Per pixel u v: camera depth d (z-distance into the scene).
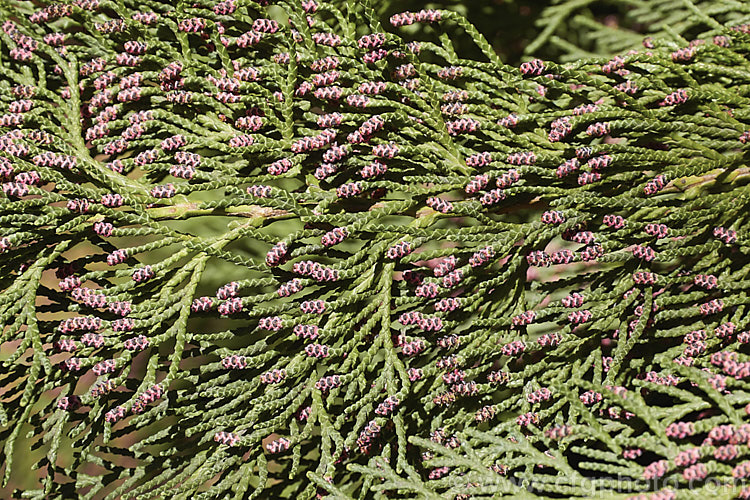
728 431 0.40
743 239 0.43
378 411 0.43
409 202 0.43
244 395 0.43
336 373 0.43
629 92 0.43
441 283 0.43
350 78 0.43
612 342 0.44
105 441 0.42
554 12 0.51
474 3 0.51
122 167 0.43
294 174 0.43
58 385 0.43
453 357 0.43
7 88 0.44
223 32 0.43
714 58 0.43
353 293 0.43
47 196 0.42
